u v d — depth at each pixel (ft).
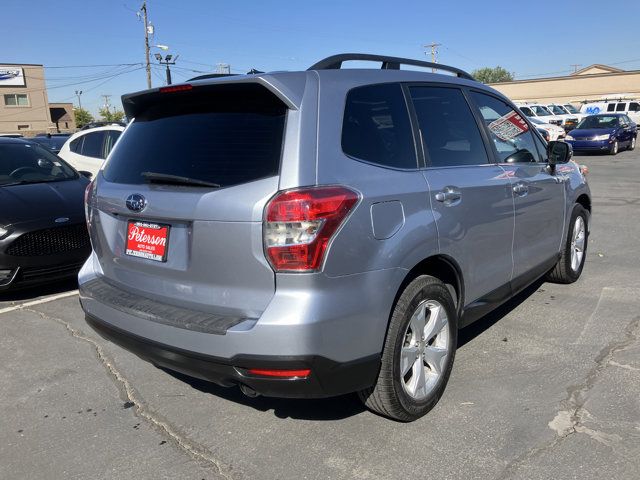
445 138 11.46
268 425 10.52
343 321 8.48
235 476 9.08
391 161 9.89
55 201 18.83
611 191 40.60
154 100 10.68
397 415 10.03
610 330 14.33
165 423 10.73
